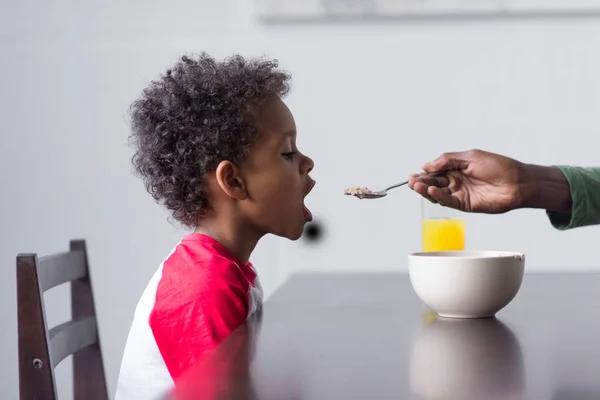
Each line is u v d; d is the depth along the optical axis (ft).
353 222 8.10
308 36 8.00
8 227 8.29
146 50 8.11
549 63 7.84
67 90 8.19
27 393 3.26
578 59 7.82
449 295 2.93
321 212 8.12
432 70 7.94
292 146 3.65
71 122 8.20
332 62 8.00
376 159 8.04
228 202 3.52
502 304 2.97
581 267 7.94
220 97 3.45
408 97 7.98
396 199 8.04
